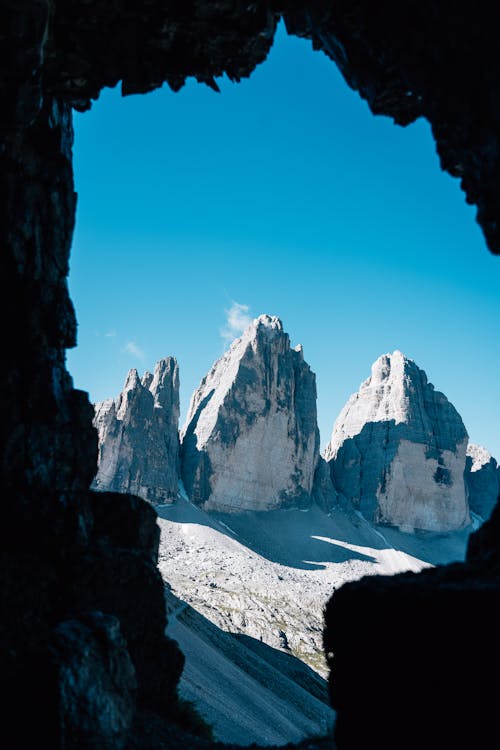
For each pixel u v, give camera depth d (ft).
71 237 109.70
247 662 368.68
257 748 83.30
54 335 102.99
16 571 85.05
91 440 106.01
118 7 80.94
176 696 93.66
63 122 106.32
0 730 63.87
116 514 104.47
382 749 47.24
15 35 70.23
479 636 44.78
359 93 82.74
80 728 66.18
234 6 81.10
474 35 55.16
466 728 43.75
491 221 63.00
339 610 53.47
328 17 74.38
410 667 47.29
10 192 94.89
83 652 71.67
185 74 91.71
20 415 93.71
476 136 60.70
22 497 90.74
